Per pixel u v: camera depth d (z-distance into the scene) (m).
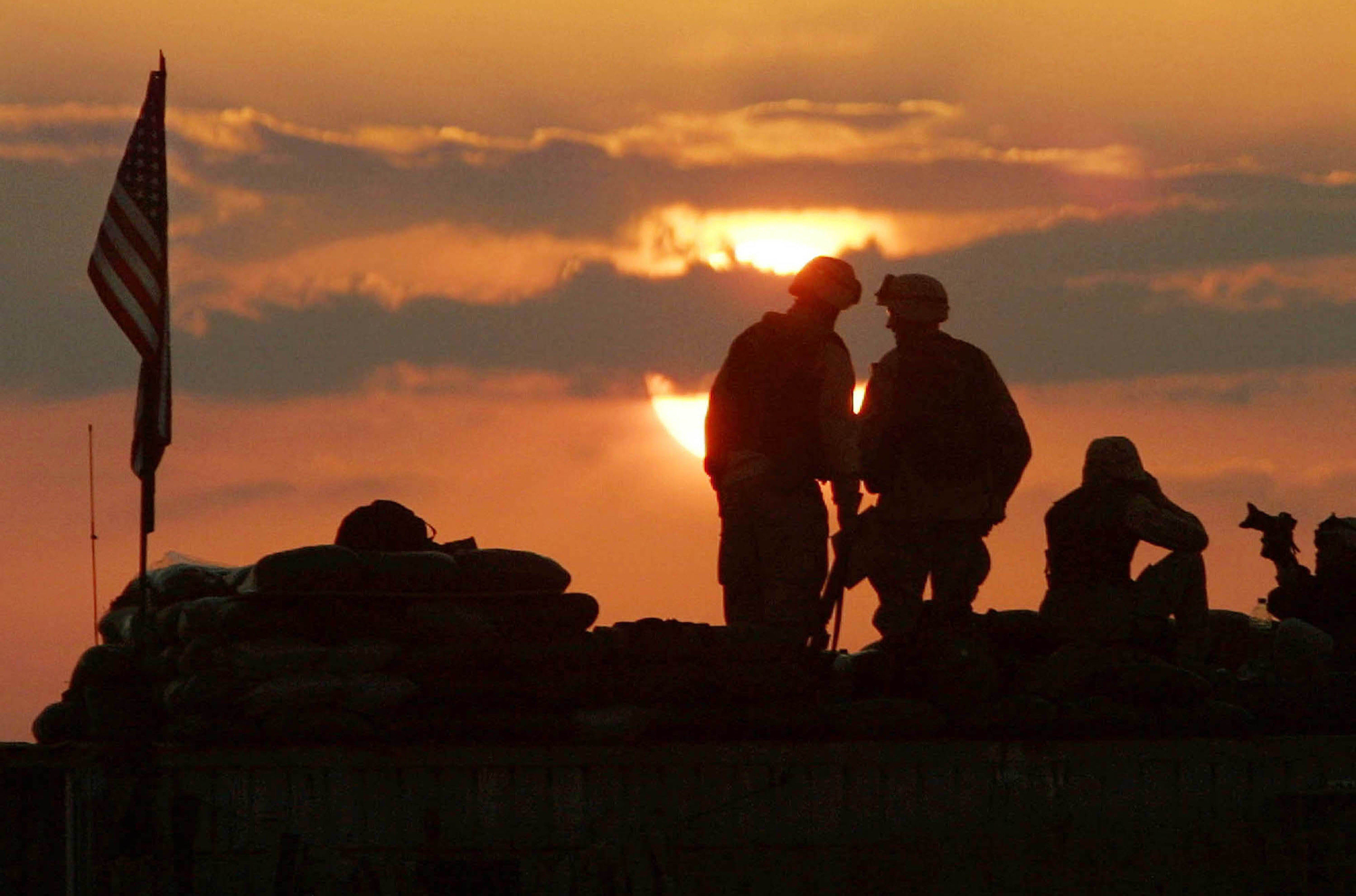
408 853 34.53
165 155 40.25
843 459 38.28
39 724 37.88
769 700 35.78
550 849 34.72
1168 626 38.75
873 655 37.00
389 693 35.00
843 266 39.22
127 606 41.16
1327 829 36.12
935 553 39.97
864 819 35.50
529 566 36.16
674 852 34.84
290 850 34.44
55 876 36.53
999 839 35.81
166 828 34.56
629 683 35.31
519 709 35.25
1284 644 40.97
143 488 38.84
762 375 38.56
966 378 40.06
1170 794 36.69
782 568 38.38
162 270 39.69
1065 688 37.16
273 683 34.81
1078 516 38.69
